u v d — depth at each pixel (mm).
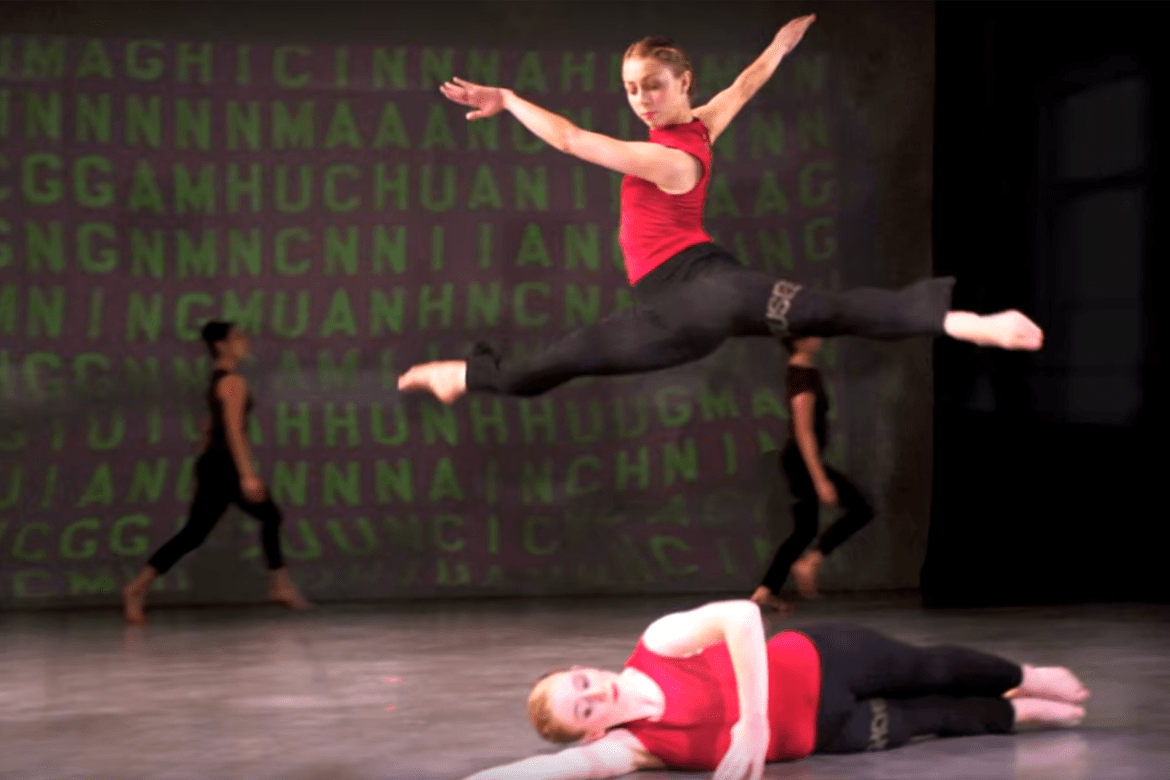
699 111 4395
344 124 8539
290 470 8500
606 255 8695
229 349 7836
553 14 8680
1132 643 6797
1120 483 9109
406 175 8570
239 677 6031
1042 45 9055
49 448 8312
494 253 8633
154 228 8406
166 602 8406
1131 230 9164
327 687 5781
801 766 4316
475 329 8617
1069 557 9203
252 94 8484
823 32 8812
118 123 8375
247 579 8477
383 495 8562
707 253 3770
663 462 8727
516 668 6219
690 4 8727
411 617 7863
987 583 9062
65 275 8336
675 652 4156
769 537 8766
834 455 8867
